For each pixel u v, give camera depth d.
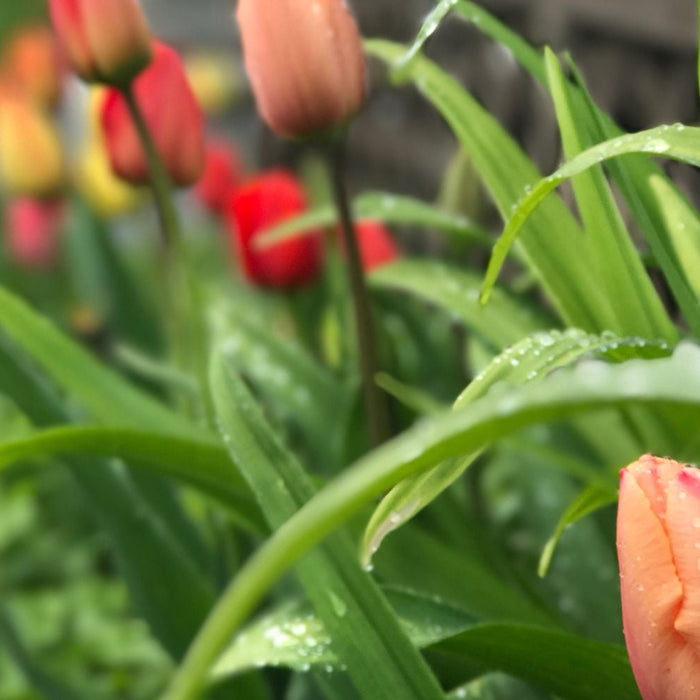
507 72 1.51
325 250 1.20
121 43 0.90
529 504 1.02
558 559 0.95
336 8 0.85
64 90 1.83
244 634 0.76
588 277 0.78
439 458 0.48
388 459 0.42
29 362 0.92
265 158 2.31
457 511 0.95
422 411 0.99
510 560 0.97
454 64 1.73
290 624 0.76
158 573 0.91
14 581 1.47
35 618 1.37
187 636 0.92
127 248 2.19
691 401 0.43
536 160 1.42
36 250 1.76
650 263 0.86
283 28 0.84
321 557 0.71
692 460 0.76
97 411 0.87
